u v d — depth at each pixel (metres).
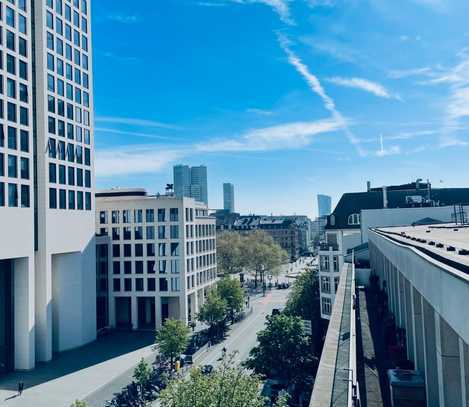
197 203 90.06
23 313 53.56
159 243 77.12
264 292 116.25
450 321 10.02
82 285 65.56
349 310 21.03
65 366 55.28
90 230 67.88
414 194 74.56
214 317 70.12
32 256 54.00
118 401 42.34
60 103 61.56
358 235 62.03
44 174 57.03
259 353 42.88
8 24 52.00
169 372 49.75
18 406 42.22
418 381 16.20
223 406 24.41
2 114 50.22
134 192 94.44
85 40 68.94
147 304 82.12
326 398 10.69
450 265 11.73
